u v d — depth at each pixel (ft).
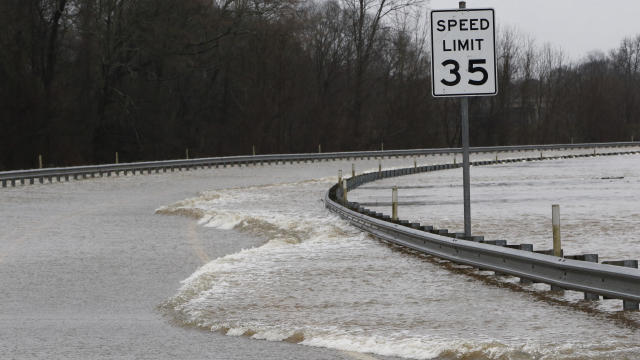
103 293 68.54
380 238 98.94
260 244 102.17
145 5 355.15
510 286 65.98
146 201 172.76
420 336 48.01
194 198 172.76
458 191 198.49
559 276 60.85
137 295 67.51
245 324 52.75
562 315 53.98
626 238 101.96
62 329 53.83
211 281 70.03
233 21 379.55
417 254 86.48
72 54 391.86
